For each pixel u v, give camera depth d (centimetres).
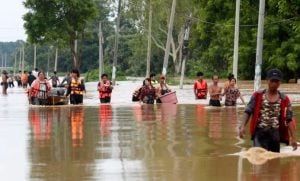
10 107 3027
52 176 1082
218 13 6356
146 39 10356
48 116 2412
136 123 2069
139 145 1479
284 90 4947
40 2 6675
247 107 1234
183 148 1425
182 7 8744
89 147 1448
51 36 6644
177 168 1150
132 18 9675
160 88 3303
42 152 1375
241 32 5859
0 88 6950
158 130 1833
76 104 3184
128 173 1101
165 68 4981
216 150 1391
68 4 6650
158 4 8981
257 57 3384
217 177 1062
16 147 1463
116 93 4912
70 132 1786
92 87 6384
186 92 4991
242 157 1277
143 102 3266
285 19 5394
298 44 5400
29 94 3222
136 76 13512
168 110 2734
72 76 3189
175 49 10556
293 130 1233
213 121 2138
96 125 2002
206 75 8781
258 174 1086
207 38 7450
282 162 1200
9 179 1064
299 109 2756
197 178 1052
